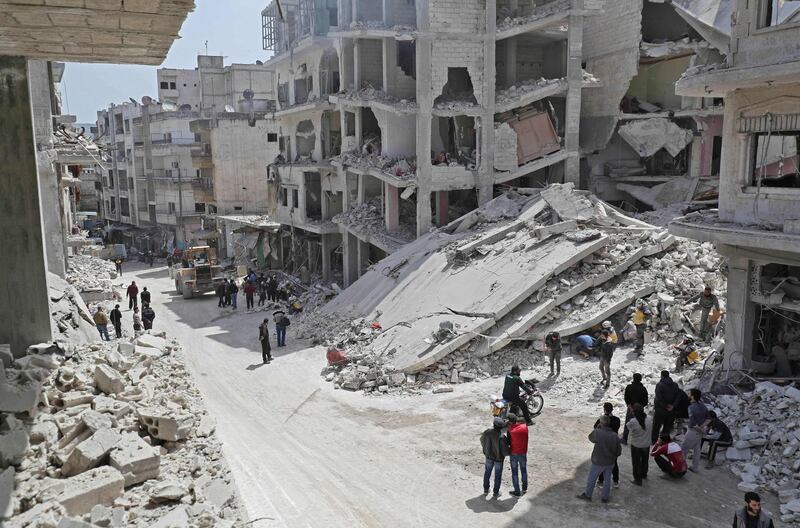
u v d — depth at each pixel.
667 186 31.84
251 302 36.12
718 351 17.61
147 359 10.95
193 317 34.41
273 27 44.78
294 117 43.00
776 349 16.64
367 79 35.53
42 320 11.54
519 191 30.66
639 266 21.64
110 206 81.94
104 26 8.75
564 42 33.94
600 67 33.69
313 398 19.23
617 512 11.56
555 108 35.22
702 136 31.33
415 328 22.47
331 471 13.48
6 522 5.79
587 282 21.02
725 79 14.91
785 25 14.11
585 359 19.34
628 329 19.62
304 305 34.72
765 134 15.57
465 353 20.31
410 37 30.59
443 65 30.14
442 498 12.27
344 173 37.22
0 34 9.22
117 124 75.62
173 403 9.27
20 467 6.93
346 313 27.64
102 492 6.52
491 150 30.95
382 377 19.86
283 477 12.71
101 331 22.47
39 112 20.27
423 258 27.42
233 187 56.66
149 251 63.41
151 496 6.62
